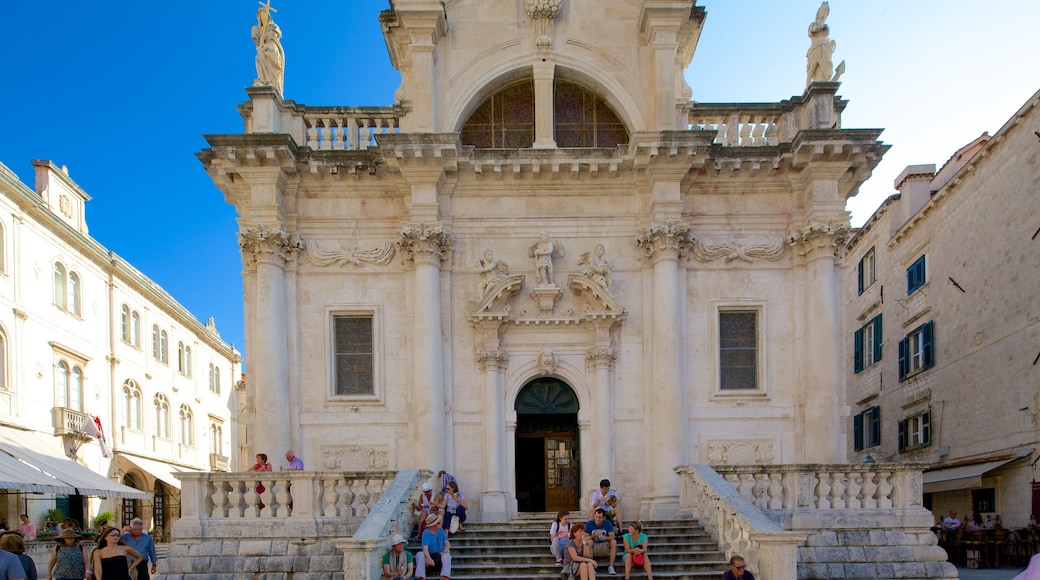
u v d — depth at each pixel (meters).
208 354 49.88
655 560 15.45
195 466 46.41
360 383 21.00
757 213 21.30
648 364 20.72
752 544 14.17
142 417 39.03
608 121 22.50
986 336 25.97
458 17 21.94
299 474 15.85
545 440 21.39
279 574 15.25
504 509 19.94
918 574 15.75
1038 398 23.00
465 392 20.75
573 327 20.94
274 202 20.44
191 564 15.31
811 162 20.30
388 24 22.88
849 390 38.75
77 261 33.81
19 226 29.39
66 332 32.47
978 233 26.56
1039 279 23.11
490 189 21.34
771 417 20.52
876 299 35.03
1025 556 22.34
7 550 12.27
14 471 24.27
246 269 20.91
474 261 21.22
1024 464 23.59
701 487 17.12
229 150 19.86
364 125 21.73
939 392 29.06
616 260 21.20
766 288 21.11
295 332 20.83
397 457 20.44
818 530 15.98
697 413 20.55
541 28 21.83
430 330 20.27
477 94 21.83
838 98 21.62
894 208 33.56
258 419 19.89
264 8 21.50
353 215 21.38
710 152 20.70
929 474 27.97
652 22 21.16
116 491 28.61
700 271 21.14
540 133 21.47
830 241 20.31
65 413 31.33
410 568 14.03
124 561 12.12
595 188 21.34
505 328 20.89
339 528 15.52
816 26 21.47
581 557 14.12
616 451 20.52
